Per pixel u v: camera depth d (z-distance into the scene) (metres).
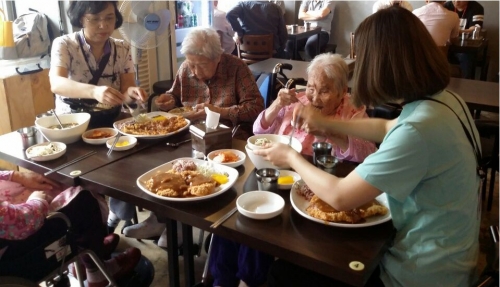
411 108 1.15
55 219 1.43
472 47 4.26
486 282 1.14
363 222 1.24
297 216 1.29
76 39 2.25
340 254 1.11
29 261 1.39
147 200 1.38
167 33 2.69
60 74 2.18
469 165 1.16
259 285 1.68
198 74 2.29
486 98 2.70
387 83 1.12
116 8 2.23
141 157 1.73
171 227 1.65
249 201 1.36
